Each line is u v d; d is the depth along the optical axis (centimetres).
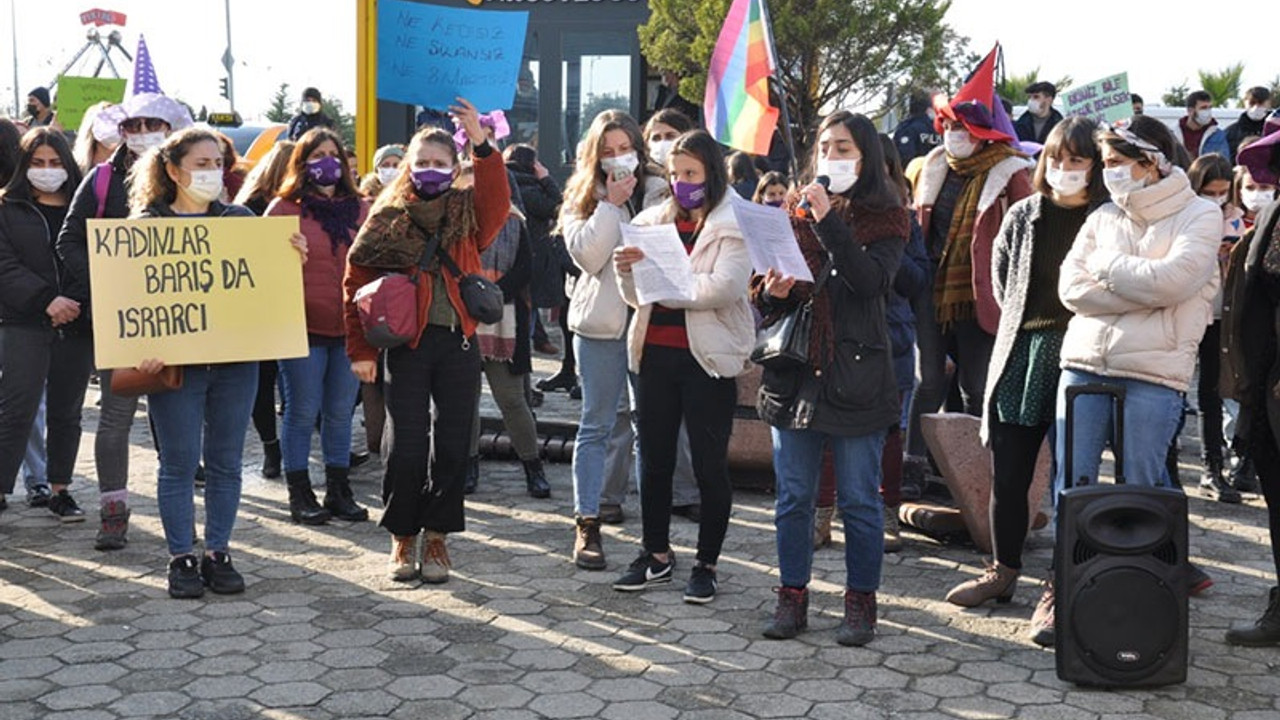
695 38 1456
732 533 649
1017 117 1322
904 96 1884
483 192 558
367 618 522
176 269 536
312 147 645
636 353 541
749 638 504
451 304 556
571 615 529
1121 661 449
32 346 634
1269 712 438
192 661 475
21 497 713
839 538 639
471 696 446
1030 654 489
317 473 774
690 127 612
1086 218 493
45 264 630
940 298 657
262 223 548
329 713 431
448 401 561
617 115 561
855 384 478
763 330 492
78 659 476
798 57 1825
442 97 614
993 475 534
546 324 1396
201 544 627
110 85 1242
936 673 470
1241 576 591
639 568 561
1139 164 466
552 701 442
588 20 1354
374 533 648
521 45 612
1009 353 511
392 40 612
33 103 1335
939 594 559
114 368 529
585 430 592
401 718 428
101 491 615
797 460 497
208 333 538
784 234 459
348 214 657
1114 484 456
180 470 546
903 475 684
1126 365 470
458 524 569
